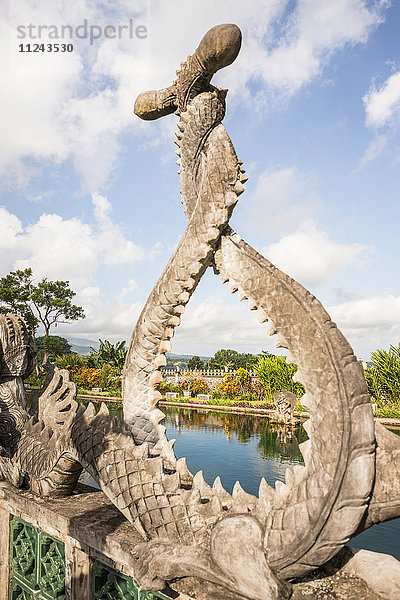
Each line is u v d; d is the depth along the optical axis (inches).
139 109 107.0
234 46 83.9
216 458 446.9
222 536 71.4
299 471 71.2
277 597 65.4
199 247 86.2
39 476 116.4
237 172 87.7
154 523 82.1
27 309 1334.9
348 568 70.8
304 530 65.4
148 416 98.5
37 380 922.1
